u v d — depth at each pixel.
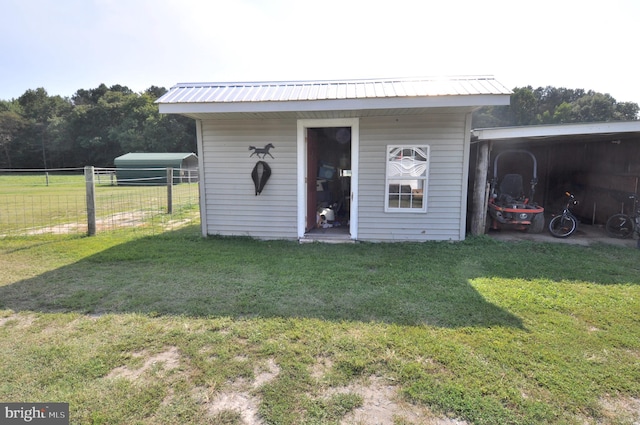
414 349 2.51
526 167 9.87
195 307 3.28
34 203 11.99
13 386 2.12
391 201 6.09
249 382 2.17
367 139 6.00
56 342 2.64
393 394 2.05
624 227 6.59
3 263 4.80
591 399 1.99
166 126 41.53
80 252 5.39
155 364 2.36
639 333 2.77
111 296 3.58
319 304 3.34
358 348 2.53
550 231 6.63
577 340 2.65
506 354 2.44
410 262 4.82
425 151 5.92
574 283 3.96
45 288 3.82
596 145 8.08
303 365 2.33
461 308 3.24
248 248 5.69
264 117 6.04
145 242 6.11
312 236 6.28
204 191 6.50
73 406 1.95
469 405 1.94
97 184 22.86
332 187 8.74
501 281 4.01
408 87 5.31
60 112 50.09
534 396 2.01
